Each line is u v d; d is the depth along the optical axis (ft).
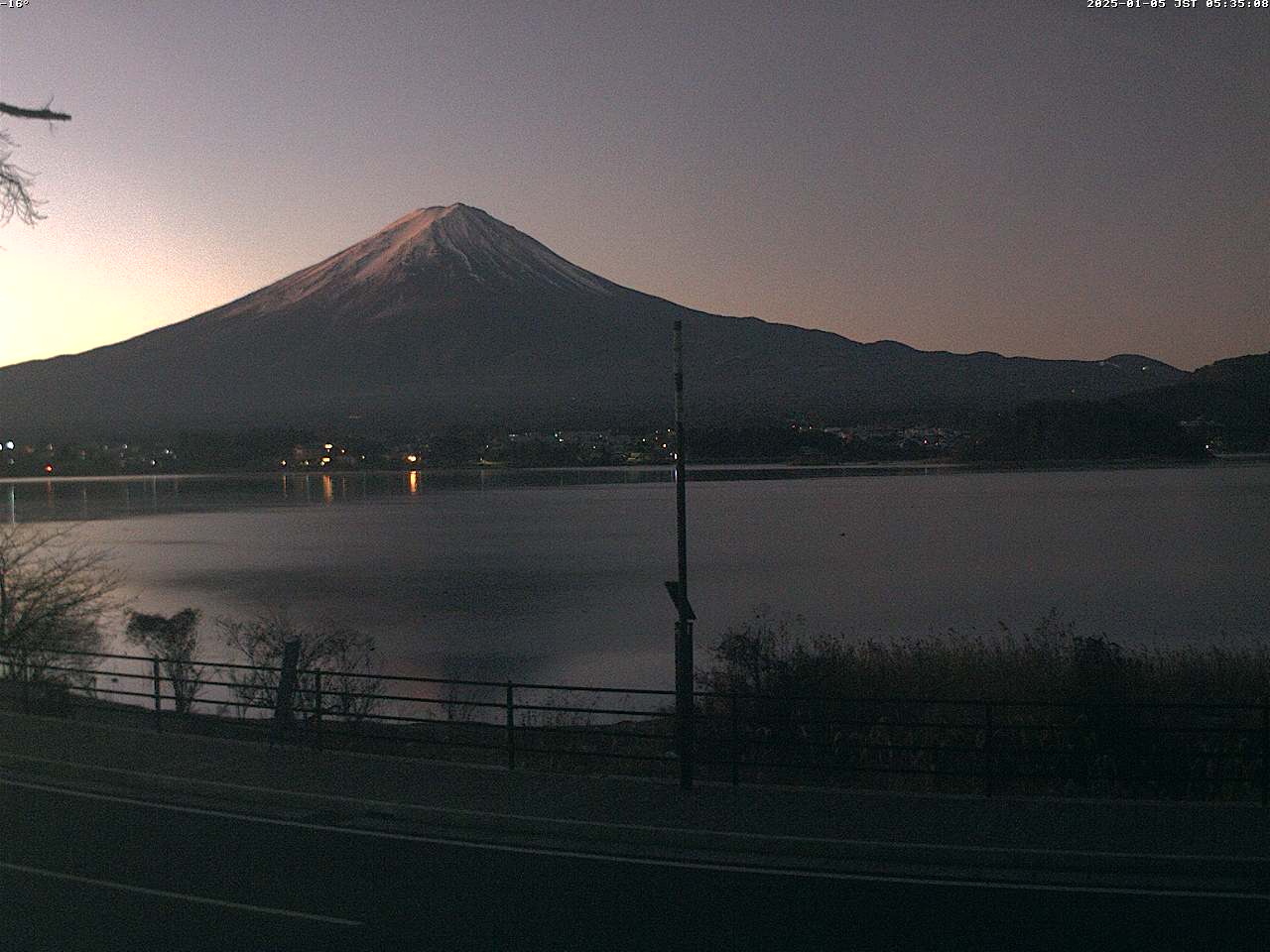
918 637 140.36
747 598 185.47
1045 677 68.39
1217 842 36.91
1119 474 634.43
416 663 126.52
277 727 53.93
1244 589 186.60
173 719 68.80
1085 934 30.04
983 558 241.55
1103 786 51.85
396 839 39.99
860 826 39.19
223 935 30.19
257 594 192.13
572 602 181.57
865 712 61.26
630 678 116.88
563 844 39.29
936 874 35.63
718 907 32.45
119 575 178.70
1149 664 73.92
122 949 29.14
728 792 43.96
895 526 330.75
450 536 312.09
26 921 31.27
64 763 49.98
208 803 45.06
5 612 75.66
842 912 31.99
